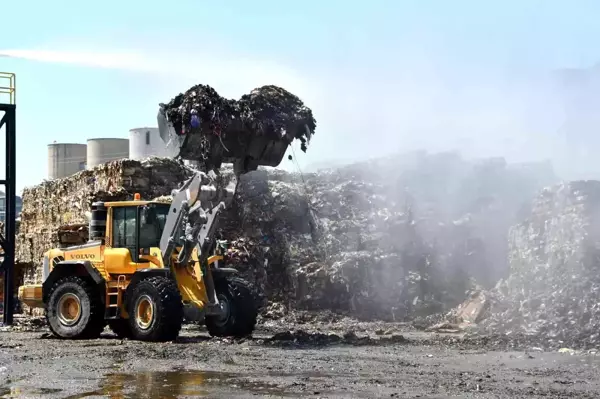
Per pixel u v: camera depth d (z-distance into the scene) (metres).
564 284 21.64
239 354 15.70
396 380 12.05
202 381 11.92
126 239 20.00
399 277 29.22
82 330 19.73
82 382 11.82
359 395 10.66
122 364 14.09
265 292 29.00
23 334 21.91
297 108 23.80
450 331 23.50
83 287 19.92
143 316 18.92
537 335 19.09
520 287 25.23
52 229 32.97
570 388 11.32
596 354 15.90
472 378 12.30
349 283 28.80
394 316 28.28
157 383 11.71
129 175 29.31
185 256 19.12
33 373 12.85
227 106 22.64
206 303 19.17
